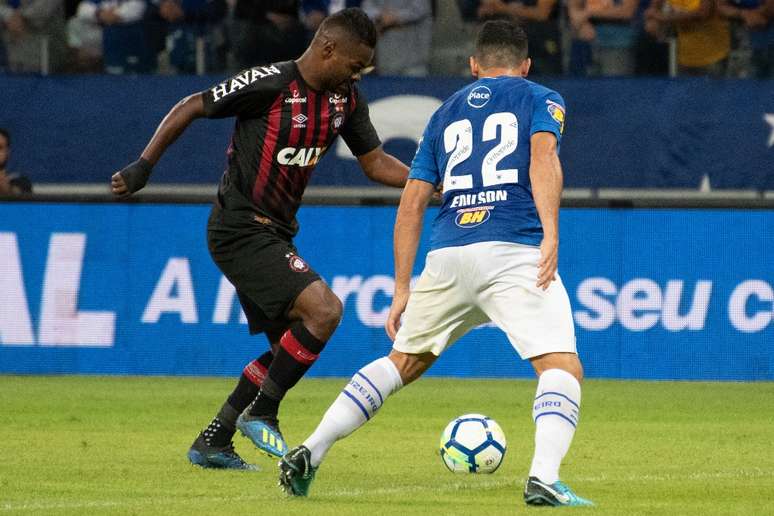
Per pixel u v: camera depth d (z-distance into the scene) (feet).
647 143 157.28
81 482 72.90
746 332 151.53
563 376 61.31
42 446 91.20
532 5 161.68
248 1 162.71
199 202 153.58
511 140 64.18
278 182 79.92
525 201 63.52
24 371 154.71
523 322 62.03
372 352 152.66
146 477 75.31
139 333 153.99
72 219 154.10
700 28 160.86
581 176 157.58
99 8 165.17
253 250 79.30
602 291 151.94
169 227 153.69
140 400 125.80
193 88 160.15
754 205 151.12
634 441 96.68
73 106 160.15
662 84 157.07
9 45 166.09
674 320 151.43
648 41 161.89
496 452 77.71
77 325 154.20
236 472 77.97
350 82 81.56
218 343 153.48
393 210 152.56
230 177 80.48
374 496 67.26
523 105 64.69
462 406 122.93
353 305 152.97
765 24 161.07
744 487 71.82
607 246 151.74
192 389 137.49
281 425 107.34
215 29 163.84
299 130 79.51
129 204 154.10
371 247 152.56
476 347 153.58
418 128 157.99
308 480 65.51
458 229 63.93
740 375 151.33
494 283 62.75
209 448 79.61
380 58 163.02
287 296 77.92
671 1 160.86
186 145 159.74
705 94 156.97
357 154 85.56
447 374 153.79
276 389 78.13
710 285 151.33
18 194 154.10
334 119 81.00
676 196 157.99
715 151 157.07
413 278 153.07
